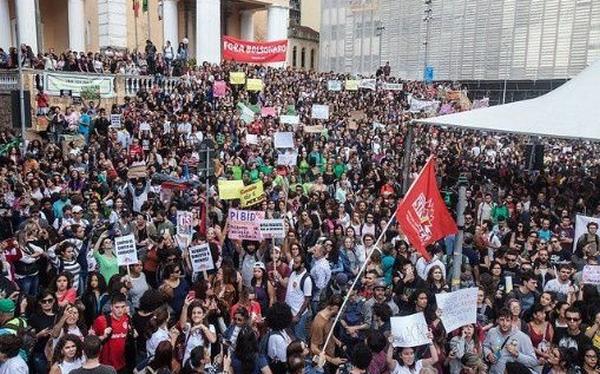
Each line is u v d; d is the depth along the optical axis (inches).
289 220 459.8
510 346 263.3
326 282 358.6
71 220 423.5
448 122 717.9
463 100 1545.3
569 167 884.6
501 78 1987.0
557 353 252.5
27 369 225.0
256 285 337.7
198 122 847.1
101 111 834.8
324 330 286.2
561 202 581.3
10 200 490.0
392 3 2310.5
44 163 597.0
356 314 302.7
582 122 635.5
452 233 315.6
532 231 451.8
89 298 300.0
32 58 901.8
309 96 1197.1
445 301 262.7
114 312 262.7
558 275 354.9
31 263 350.9
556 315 288.7
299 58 2677.2
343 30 2508.6
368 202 546.0
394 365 244.8
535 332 285.7
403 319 243.1
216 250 374.0
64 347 224.8
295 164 679.7
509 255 377.7
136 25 1392.7
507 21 1952.5
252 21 1761.8
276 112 995.3
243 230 380.5
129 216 438.9
